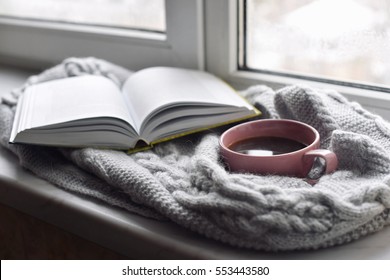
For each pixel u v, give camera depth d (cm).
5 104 81
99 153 62
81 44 102
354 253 50
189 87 72
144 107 68
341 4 75
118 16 99
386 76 74
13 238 75
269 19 83
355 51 75
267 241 49
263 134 63
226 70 87
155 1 93
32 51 110
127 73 87
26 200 65
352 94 75
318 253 50
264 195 49
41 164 68
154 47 93
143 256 55
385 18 71
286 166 56
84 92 72
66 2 105
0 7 114
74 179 64
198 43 87
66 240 66
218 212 50
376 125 61
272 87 83
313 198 49
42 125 64
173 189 56
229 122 68
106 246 59
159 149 66
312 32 79
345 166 57
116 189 61
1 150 75
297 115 65
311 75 81
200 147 62
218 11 83
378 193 50
